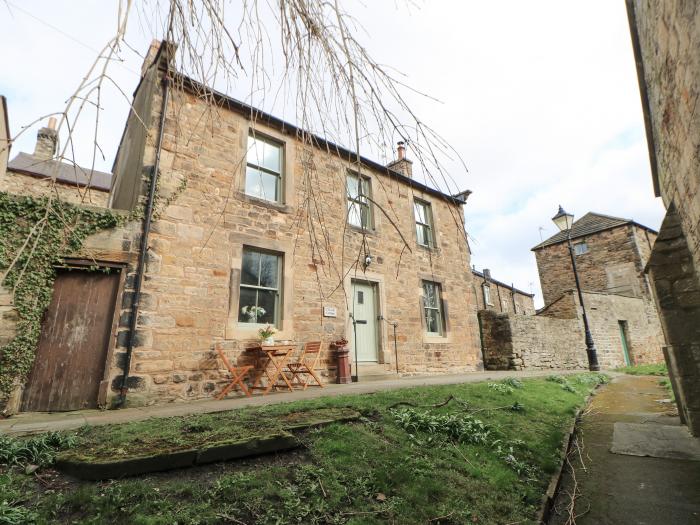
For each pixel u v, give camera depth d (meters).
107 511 2.19
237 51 1.39
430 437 3.69
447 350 10.30
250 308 7.01
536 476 3.35
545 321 12.98
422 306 10.01
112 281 5.73
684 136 3.35
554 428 4.61
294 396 5.48
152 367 5.68
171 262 6.16
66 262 5.44
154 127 6.37
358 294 8.77
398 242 9.80
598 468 3.65
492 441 3.83
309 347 7.25
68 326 5.39
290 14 1.31
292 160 8.12
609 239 18.05
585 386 7.95
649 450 3.92
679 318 4.37
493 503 2.82
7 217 4.89
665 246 4.51
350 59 1.33
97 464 2.50
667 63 3.41
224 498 2.45
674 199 4.48
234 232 6.93
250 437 3.05
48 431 3.24
